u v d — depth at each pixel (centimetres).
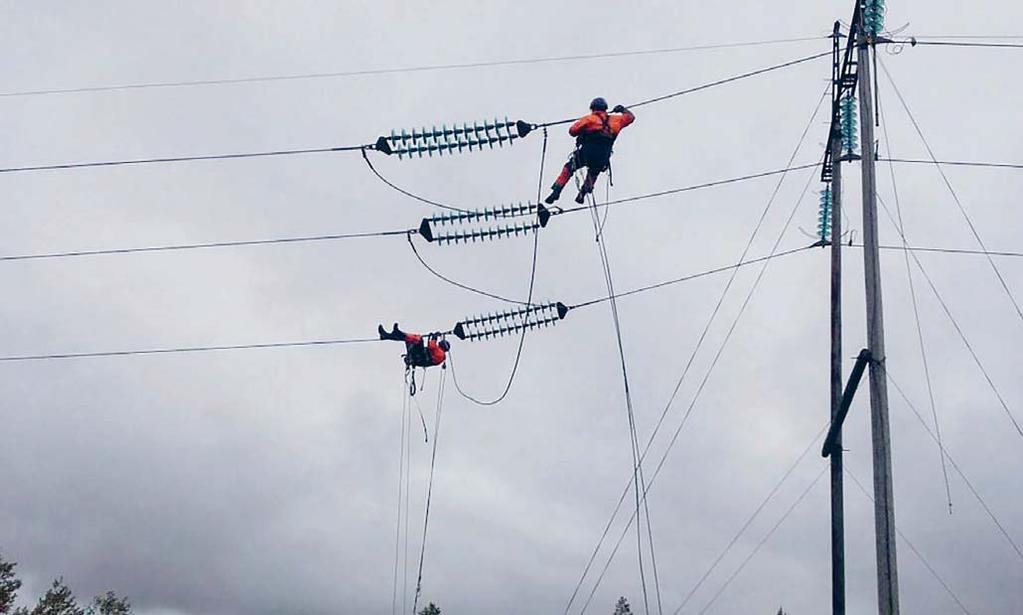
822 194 1855
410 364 1855
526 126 1515
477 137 1526
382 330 1844
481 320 1808
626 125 1510
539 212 1597
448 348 1853
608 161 1504
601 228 1614
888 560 1305
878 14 1545
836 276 1766
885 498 1326
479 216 1611
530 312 1800
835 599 1564
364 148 1534
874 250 1437
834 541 1588
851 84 1658
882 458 1343
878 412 1364
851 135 1764
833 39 1641
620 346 1617
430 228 1619
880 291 1420
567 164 1512
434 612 4791
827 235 1841
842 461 1616
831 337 1736
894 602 1290
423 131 1519
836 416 1574
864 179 1476
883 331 1399
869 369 1388
